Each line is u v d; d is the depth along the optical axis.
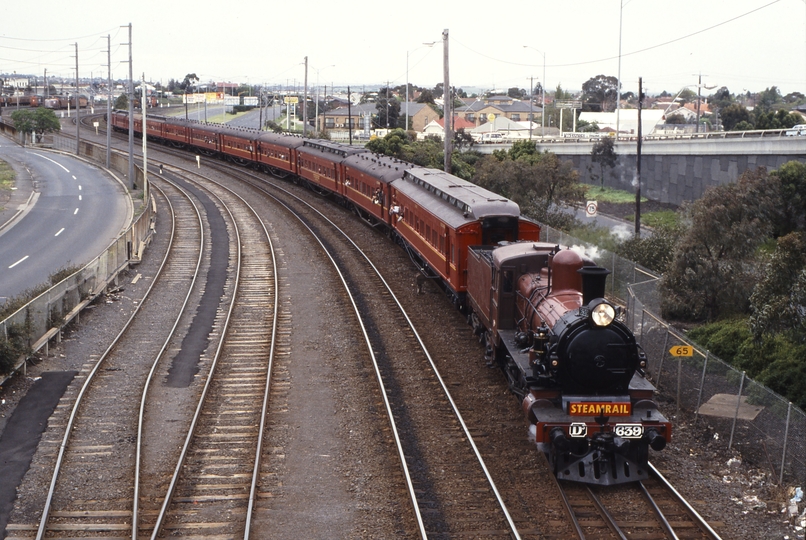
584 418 12.86
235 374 18.50
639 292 23.89
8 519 11.84
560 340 13.06
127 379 18.14
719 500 12.55
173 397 17.03
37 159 73.56
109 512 12.03
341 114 129.50
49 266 30.83
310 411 16.19
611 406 12.81
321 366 19.03
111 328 22.41
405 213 31.06
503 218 21.97
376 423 15.55
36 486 12.91
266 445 14.51
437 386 17.64
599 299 13.03
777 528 11.66
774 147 42.81
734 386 15.56
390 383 17.81
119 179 59.19
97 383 17.84
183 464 13.66
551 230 30.81
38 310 19.86
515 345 15.67
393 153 60.88
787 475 13.17
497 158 59.12
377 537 11.35
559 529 11.58
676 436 15.38
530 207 39.16
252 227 39.44
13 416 15.83
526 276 16.53
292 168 55.44
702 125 122.44
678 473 13.52
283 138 58.28
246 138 64.44
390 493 12.68
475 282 20.02
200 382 18.02
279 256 32.62
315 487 12.89
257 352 20.14
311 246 34.72
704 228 22.66
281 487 12.88
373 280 28.30
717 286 22.58
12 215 43.00
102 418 15.80
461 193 24.69
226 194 51.06
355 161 42.16
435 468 13.58
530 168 41.28
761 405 14.56
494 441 14.77
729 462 14.06
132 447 14.43
